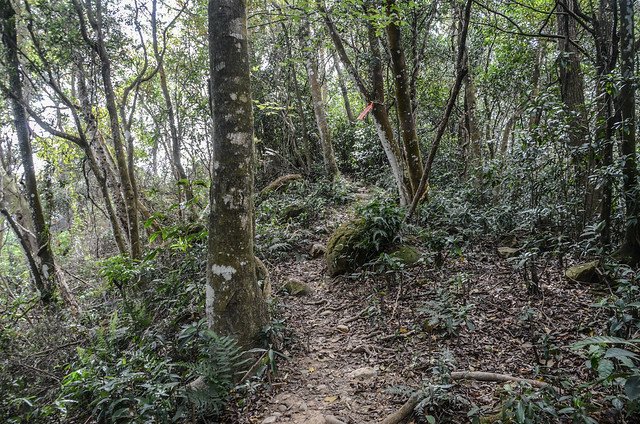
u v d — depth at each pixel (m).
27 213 8.75
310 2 7.52
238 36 4.14
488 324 4.47
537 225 6.22
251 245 4.41
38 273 7.88
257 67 14.06
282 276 7.30
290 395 3.88
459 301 4.93
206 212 8.87
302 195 12.05
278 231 9.00
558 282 5.09
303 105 16.11
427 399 3.09
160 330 5.30
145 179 16.00
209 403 3.42
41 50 7.67
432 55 12.02
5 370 5.34
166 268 7.34
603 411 2.91
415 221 7.79
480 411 3.07
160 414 3.24
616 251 4.98
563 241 5.66
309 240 8.87
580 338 3.93
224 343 3.72
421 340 4.44
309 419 3.45
